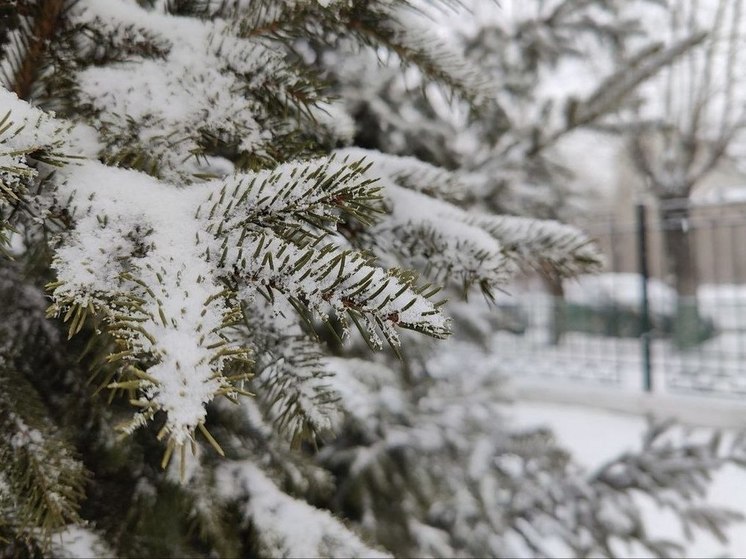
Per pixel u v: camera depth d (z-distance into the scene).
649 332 4.59
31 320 0.73
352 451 1.62
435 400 2.06
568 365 5.41
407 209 0.75
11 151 0.52
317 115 0.79
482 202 1.73
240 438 0.88
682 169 8.00
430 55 0.79
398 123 1.59
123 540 0.75
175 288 0.51
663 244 7.02
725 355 4.59
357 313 0.53
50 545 0.69
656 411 4.30
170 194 0.57
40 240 0.66
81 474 0.66
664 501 1.72
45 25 0.68
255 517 0.81
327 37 0.77
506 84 1.92
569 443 3.89
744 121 7.84
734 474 3.07
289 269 0.53
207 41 0.69
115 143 0.63
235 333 0.68
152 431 0.77
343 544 0.81
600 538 1.62
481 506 1.71
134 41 0.68
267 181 0.56
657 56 1.54
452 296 1.37
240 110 0.67
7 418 0.65
